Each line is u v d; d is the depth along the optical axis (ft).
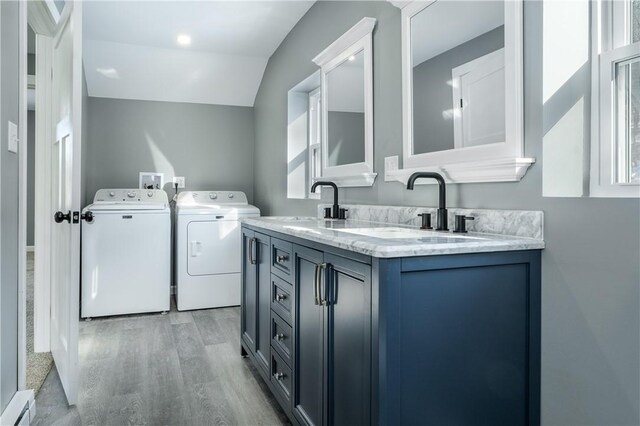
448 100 5.81
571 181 4.54
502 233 4.84
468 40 5.48
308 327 5.38
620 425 3.74
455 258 4.00
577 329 4.08
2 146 5.51
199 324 11.07
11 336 5.91
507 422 4.29
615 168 4.24
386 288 3.72
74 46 6.26
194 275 12.55
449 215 5.65
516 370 4.33
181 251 12.42
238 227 13.05
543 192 4.46
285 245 6.13
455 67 5.69
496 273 4.21
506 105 4.85
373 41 7.63
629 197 3.73
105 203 12.28
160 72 13.32
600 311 3.88
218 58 13.25
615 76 4.26
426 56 6.22
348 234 4.91
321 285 4.86
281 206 12.29
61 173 7.33
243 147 15.31
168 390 7.18
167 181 14.40
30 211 22.12
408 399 3.84
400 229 5.76
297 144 11.69
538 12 4.56
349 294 4.32
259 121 14.61
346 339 4.39
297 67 10.96
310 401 5.31
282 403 6.25
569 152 4.54
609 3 4.38
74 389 6.50
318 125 11.14
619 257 3.72
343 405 4.47
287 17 10.64
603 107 4.35
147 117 14.15
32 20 8.38
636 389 3.61
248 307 8.27
